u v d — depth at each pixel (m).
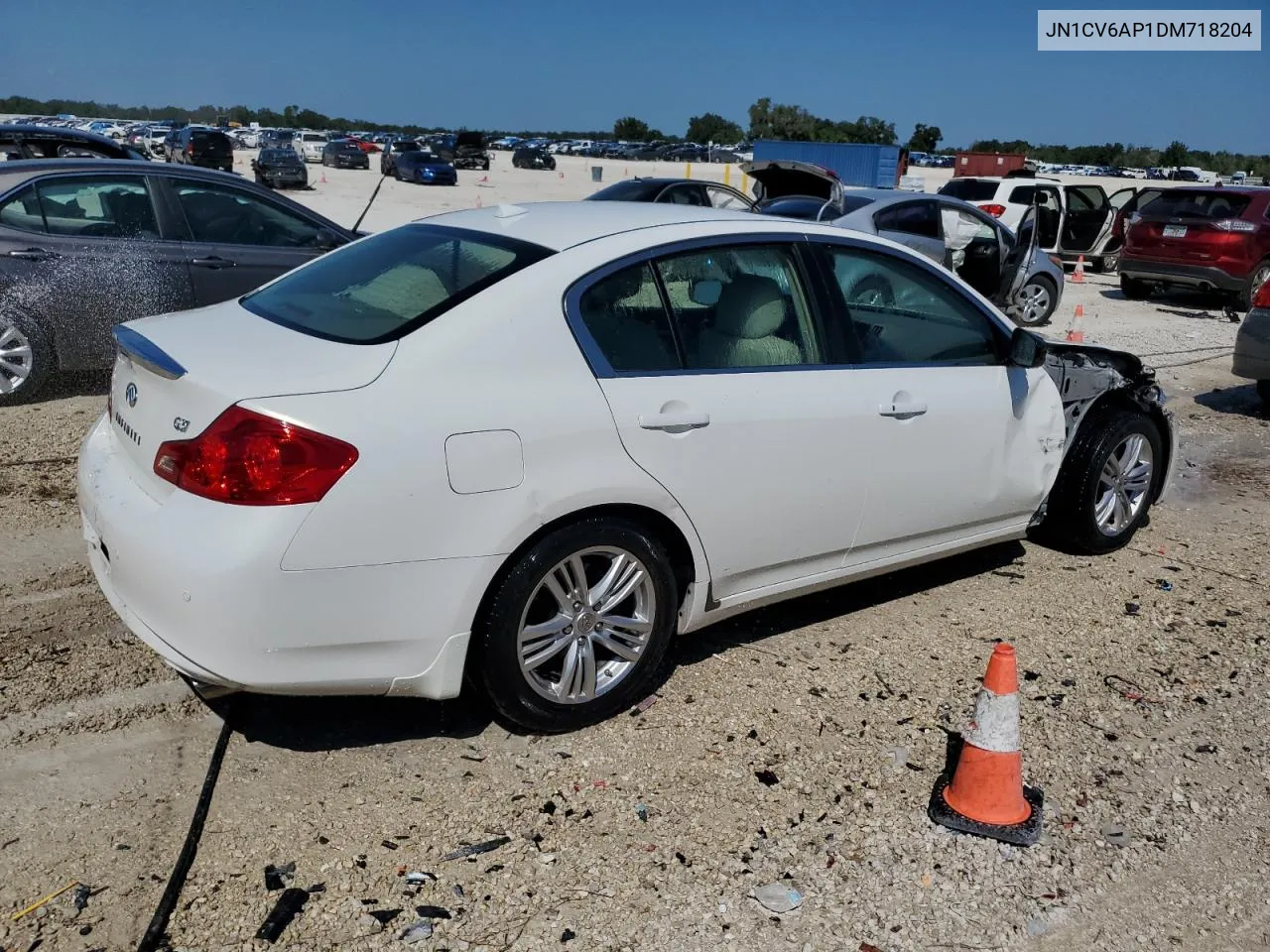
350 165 59.53
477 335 3.14
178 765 3.23
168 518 2.90
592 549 3.35
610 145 102.94
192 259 7.14
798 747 3.48
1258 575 5.22
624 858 2.90
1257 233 14.79
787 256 3.92
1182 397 9.60
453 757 3.34
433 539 3.00
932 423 4.21
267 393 2.87
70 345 6.88
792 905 2.76
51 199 6.77
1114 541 5.39
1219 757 3.58
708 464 3.54
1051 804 3.27
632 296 3.48
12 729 3.33
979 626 4.50
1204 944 2.74
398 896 2.71
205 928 2.56
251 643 2.84
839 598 4.73
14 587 4.32
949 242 13.16
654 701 3.73
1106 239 20.61
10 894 2.63
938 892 2.86
